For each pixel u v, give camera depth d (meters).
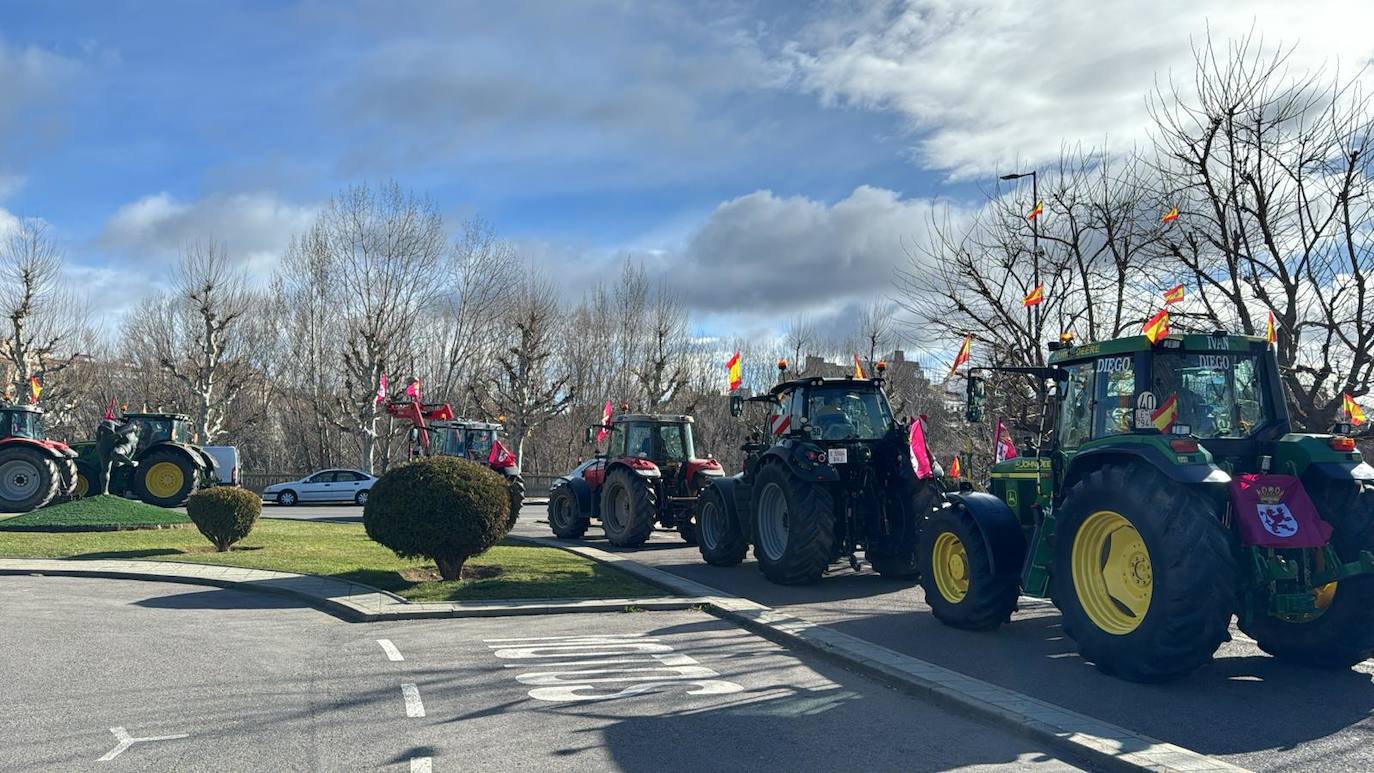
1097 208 15.36
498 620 9.73
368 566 12.91
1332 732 5.63
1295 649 7.20
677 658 7.89
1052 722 5.66
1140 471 6.95
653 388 38.38
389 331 38.44
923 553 9.36
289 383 43.84
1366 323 12.07
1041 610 10.01
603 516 17.47
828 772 5.03
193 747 5.35
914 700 6.54
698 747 5.44
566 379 39.66
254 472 44.81
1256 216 12.42
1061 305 16.02
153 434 26.22
